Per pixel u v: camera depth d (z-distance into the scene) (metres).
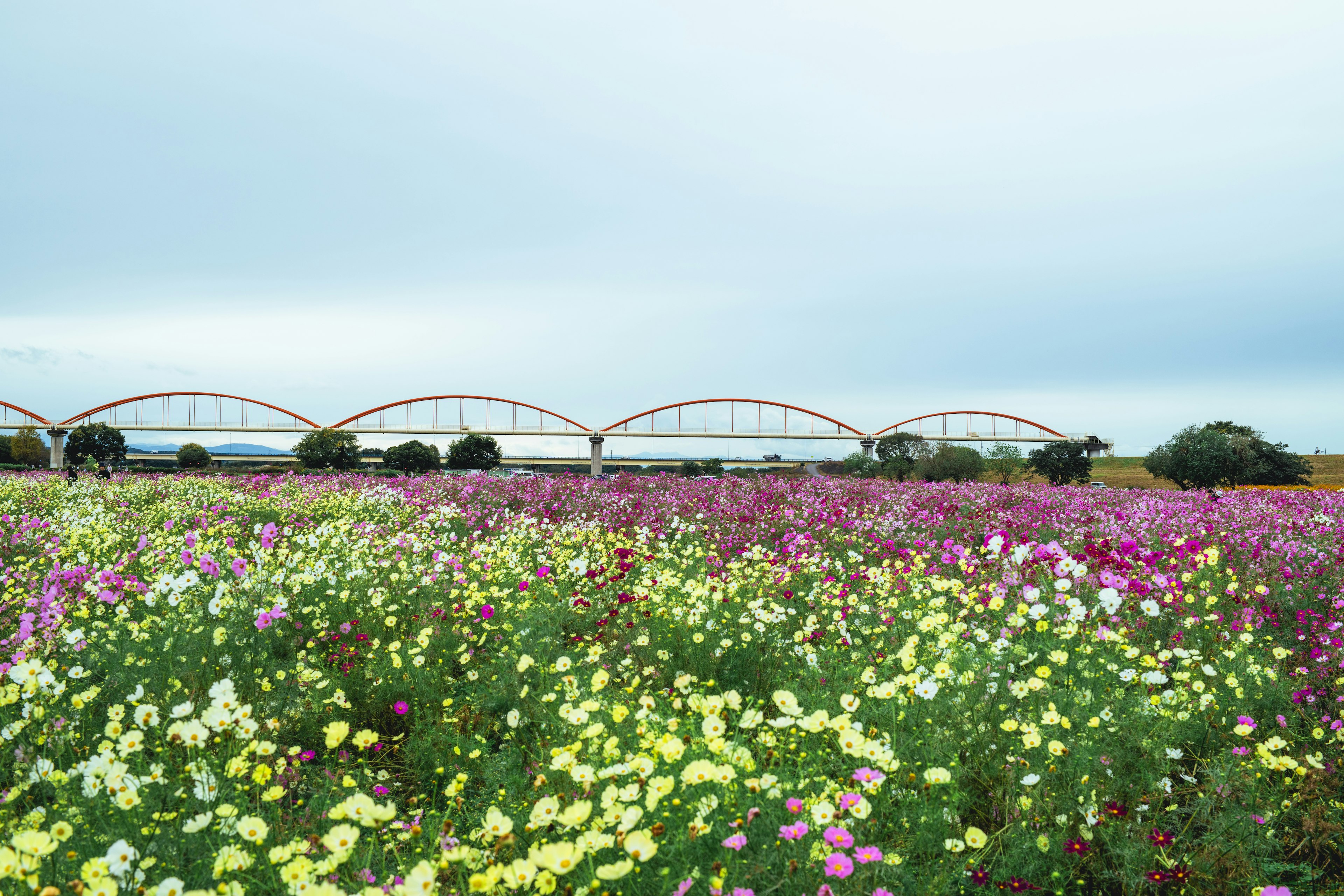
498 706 4.26
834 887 2.12
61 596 5.30
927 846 2.53
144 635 4.58
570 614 5.77
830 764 3.01
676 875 2.21
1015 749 3.15
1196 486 48.41
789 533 9.95
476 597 5.73
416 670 4.45
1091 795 2.88
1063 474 68.38
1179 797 3.25
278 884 2.29
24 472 43.16
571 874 2.33
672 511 13.45
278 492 17.05
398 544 8.12
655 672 4.57
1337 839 2.83
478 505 15.08
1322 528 9.91
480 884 1.99
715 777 2.36
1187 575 6.26
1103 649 4.17
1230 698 3.84
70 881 2.18
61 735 3.31
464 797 3.38
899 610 5.52
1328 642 4.80
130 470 50.19
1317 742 3.67
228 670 4.49
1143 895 2.61
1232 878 2.68
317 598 5.98
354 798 2.37
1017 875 2.56
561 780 3.05
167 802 2.71
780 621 5.33
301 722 4.04
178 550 7.49
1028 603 4.80
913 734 3.31
